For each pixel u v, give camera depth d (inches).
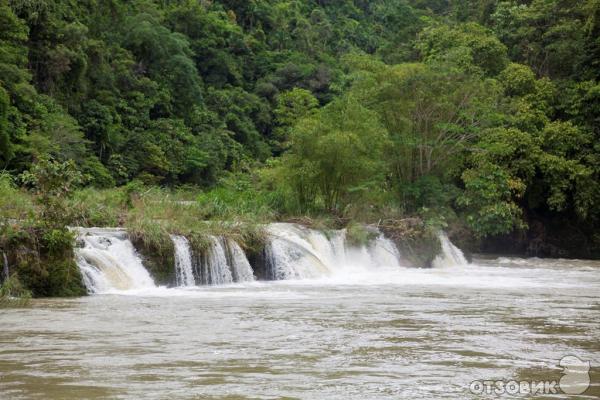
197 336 490.3
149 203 1069.8
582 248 1675.7
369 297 748.6
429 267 1258.6
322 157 1236.5
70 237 743.1
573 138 1616.6
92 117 2456.9
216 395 331.6
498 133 1507.1
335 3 4982.8
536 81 1736.0
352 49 4355.3
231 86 3683.6
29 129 1946.4
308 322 560.4
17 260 708.7
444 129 1421.0
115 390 338.6
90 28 2822.3
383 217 1316.4
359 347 455.5
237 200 1248.2
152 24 3250.5
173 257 846.5
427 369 393.7
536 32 1920.5
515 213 1535.4
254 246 970.1
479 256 1616.6
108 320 558.6
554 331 527.5
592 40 1736.0
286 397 329.7
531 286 898.1
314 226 1144.2
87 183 2138.3
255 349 446.0
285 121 3213.6
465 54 1715.1
